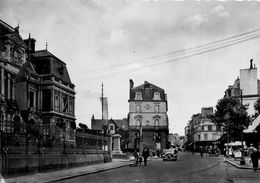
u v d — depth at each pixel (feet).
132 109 271.08
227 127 172.96
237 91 222.28
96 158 110.63
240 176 62.59
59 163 81.20
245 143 168.14
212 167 90.58
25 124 68.18
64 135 85.97
